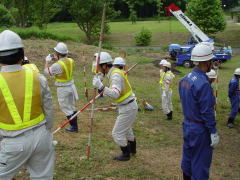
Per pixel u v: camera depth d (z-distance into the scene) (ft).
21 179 15.07
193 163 13.64
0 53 10.24
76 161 17.47
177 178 16.63
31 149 10.41
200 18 130.82
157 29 163.53
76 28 174.91
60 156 17.93
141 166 17.70
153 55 89.35
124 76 16.93
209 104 12.89
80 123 24.63
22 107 10.30
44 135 10.73
